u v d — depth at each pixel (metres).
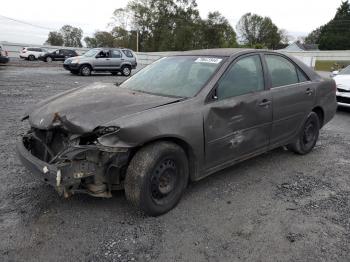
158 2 70.69
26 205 3.54
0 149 5.24
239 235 3.14
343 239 3.12
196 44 68.88
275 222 3.38
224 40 72.06
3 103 9.22
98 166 3.11
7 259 2.72
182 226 3.26
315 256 2.87
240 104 3.95
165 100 3.56
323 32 91.81
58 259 2.74
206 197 3.87
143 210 3.28
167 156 3.32
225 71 3.95
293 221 3.41
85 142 3.15
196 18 71.81
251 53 4.40
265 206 3.70
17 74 18.81
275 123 4.54
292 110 4.80
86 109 3.35
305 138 5.32
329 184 4.34
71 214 3.40
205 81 3.82
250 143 4.21
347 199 3.93
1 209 3.45
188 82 3.93
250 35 97.44
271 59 4.67
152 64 4.79
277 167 4.88
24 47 41.09
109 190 3.27
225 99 3.84
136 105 3.41
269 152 5.53
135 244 2.96
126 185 3.22
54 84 14.41
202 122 3.57
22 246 2.89
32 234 3.06
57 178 2.93
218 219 3.41
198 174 3.71
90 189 3.20
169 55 4.84
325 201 3.86
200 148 3.60
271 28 97.19
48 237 3.02
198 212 3.53
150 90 4.04
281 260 2.81
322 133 7.00
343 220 3.45
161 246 2.95
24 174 4.30
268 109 4.35
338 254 2.90
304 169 4.84
